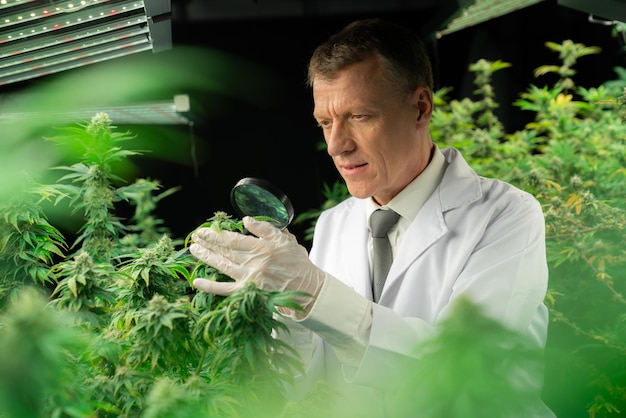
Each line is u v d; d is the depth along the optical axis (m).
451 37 5.46
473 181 2.20
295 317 1.77
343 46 1.97
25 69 2.44
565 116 4.32
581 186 3.55
